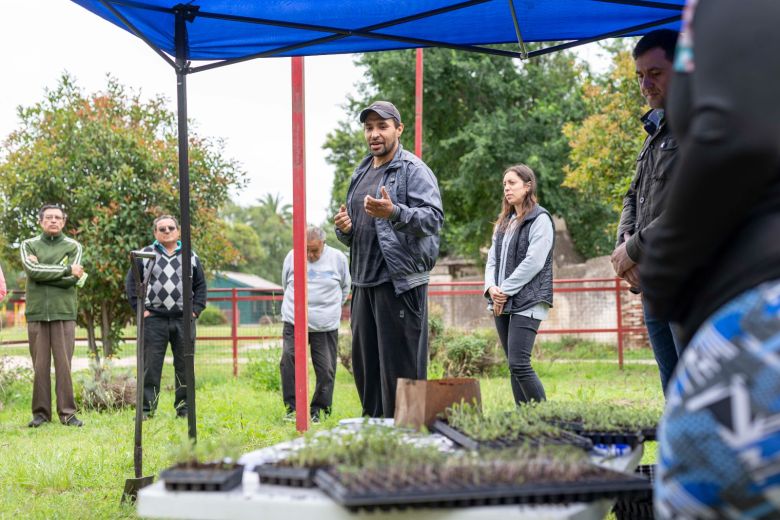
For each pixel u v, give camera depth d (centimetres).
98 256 1183
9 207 1217
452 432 262
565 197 2306
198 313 838
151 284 809
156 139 1259
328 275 784
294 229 648
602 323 1650
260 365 1110
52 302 797
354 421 314
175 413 809
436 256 488
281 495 199
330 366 786
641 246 373
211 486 203
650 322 405
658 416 279
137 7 405
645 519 274
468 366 1213
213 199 1317
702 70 153
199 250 1294
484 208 2408
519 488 183
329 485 193
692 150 148
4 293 797
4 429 771
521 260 562
